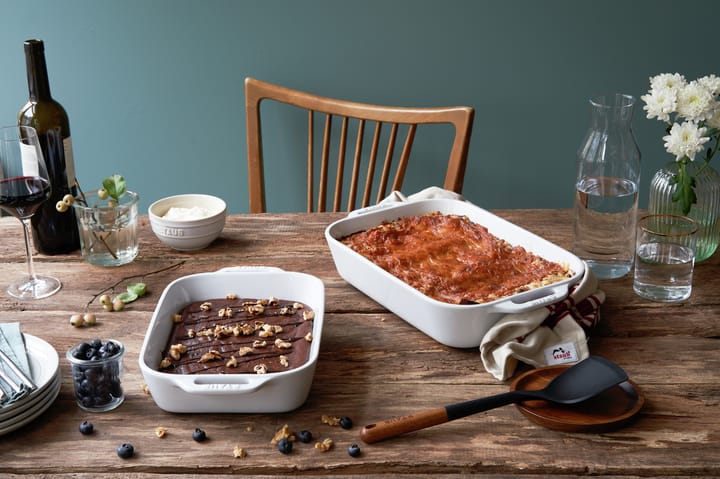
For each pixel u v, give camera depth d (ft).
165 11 8.80
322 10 8.77
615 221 5.04
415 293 4.35
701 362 4.30
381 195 7.20
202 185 9.62
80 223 5.36
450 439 3.73
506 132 9.30
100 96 9.14
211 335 4.36
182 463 3.59
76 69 9.01
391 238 5.25
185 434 3.78
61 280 5.25
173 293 4.57
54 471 3.58
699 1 8.80
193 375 3.75
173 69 9.04
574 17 8.82
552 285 4.43
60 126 5.39
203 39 8.91
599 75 9.07
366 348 4.44
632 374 4.20
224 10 8.79
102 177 9.53
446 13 8.77
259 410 3.89
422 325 4.50
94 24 8.83
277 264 5.45
